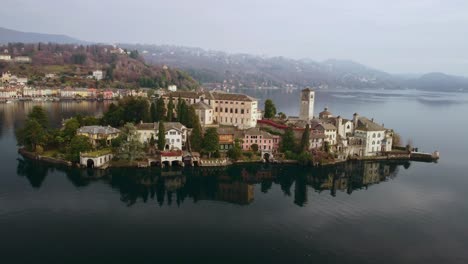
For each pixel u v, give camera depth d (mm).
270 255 110625
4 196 148625
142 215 136125
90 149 195250
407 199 158625
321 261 107625
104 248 112125
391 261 108562
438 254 113000
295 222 133000
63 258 106188
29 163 192875
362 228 129125
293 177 188250
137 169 189125
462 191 169750
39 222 127000
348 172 198875
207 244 116188
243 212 141750
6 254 107250
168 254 109875
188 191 163875
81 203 144625
